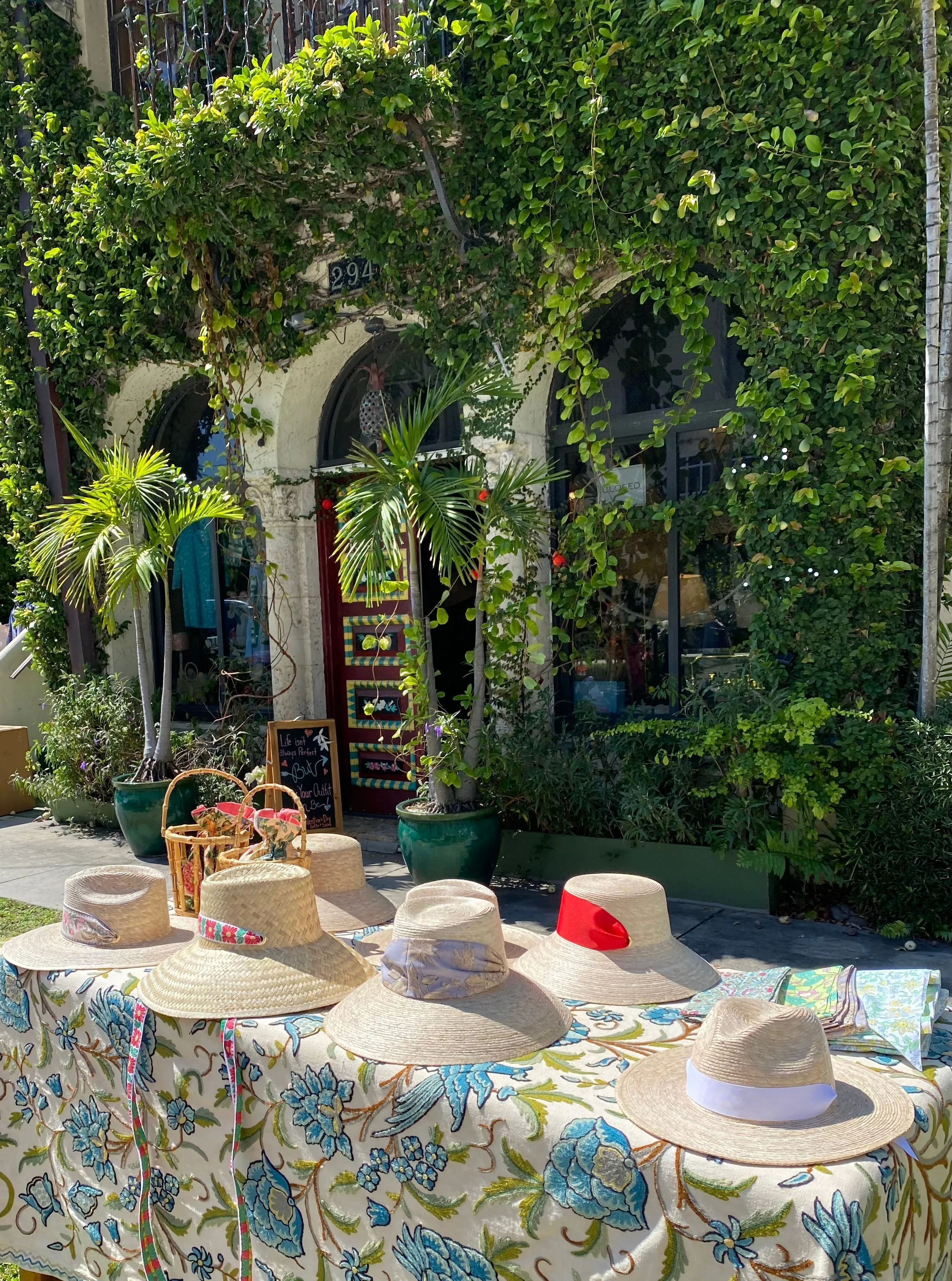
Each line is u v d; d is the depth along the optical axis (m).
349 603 7.41
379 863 6.00
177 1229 2.10
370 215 5.96
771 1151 1.42
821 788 4.54
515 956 2.44
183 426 8.27
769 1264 1.34
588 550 5.66
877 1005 1.83
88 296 7.55
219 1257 2.03
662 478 5.70
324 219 6.32
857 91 4.57
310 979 2.07
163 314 7.24
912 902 4.30
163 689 6.52
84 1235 2.30
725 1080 1.52
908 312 4.62
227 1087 1.98
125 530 6.43
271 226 6.14
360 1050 1.80
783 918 4.62
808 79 4.68
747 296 4.89
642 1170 1.46
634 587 5.80
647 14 4.96
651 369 5.76
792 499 4.81
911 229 4.63
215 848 2.83
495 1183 1.61
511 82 5.40
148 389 8.13
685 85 4.91
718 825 4.92
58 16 7.79
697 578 5.57
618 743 5.27
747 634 5.43
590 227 5.27
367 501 4.83
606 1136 1.51
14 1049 2.45
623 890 2.22
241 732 7.04
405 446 4.92
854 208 4.63
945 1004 1.99
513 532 5.08
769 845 4.68
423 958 1.88
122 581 6.22
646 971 2.12
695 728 4.90
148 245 7.22
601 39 5.13
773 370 4.88
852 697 4.73
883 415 4.68
